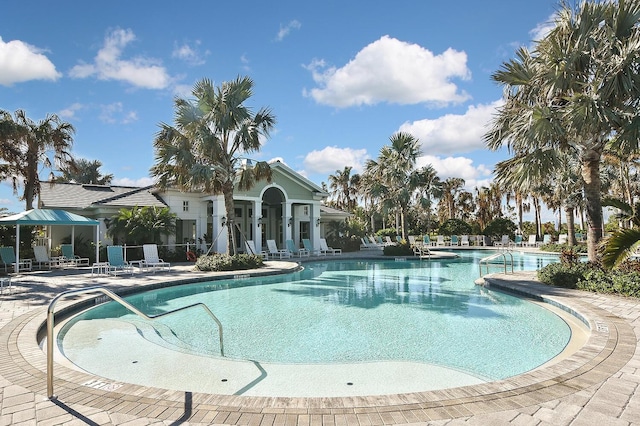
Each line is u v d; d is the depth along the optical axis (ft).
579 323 24.61
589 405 11.68
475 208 173.06
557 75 34.01
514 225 123.95
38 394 12.76
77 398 12.42
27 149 65.36
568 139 36.83
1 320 23.62
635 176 118.83
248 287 43.01
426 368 17.61
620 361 15.55
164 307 32.45
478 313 29.45
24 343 18.92
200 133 52.29
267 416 11.11
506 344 21.80
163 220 65.92
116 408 11.69
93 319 27.99
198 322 27.37
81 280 42.14
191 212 75.87
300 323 26.94
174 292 39.68
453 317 28.22
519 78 37.88
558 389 12.87
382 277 51.75
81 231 69.82
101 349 20.29
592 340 18.48
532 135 34.06
